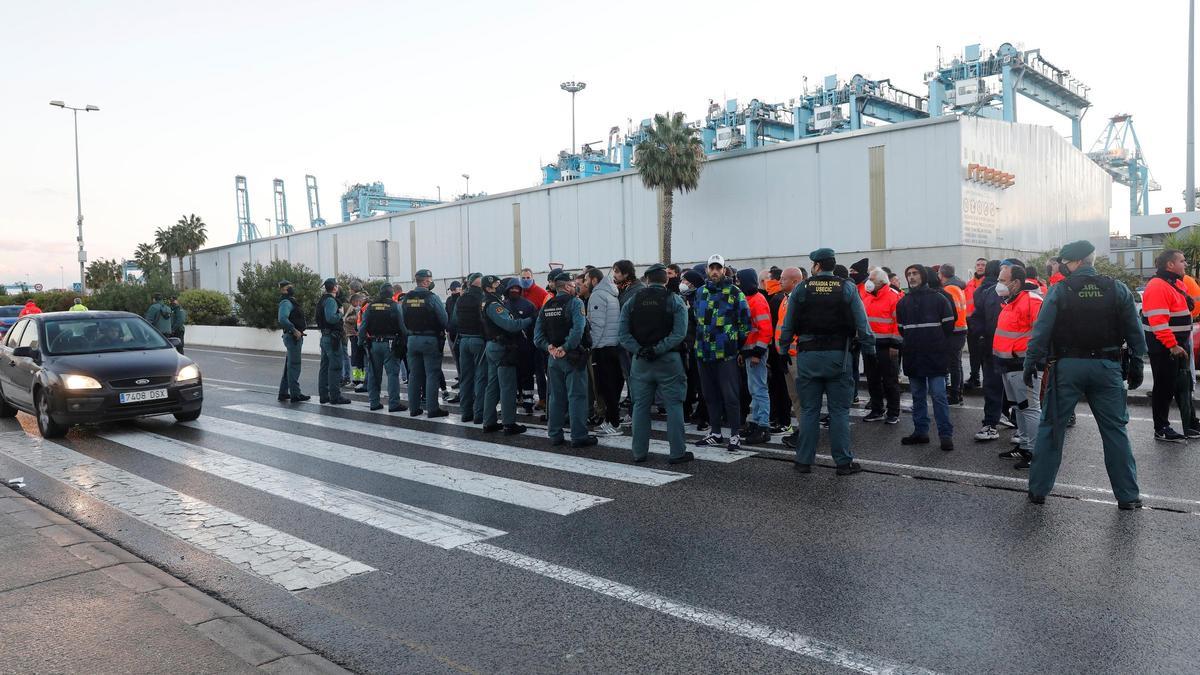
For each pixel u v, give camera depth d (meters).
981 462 6.99
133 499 6.25
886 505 5.62
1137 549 4.58
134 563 4.60
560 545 4.95
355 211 89.06
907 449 7.60
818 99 50.62
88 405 8.77
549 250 35.69
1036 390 6.94
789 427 8.68
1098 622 3.63
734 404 7.63
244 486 6.64
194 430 9.45
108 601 3.95
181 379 9.39
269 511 5.87
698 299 7.78
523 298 10.13
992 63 44.91
